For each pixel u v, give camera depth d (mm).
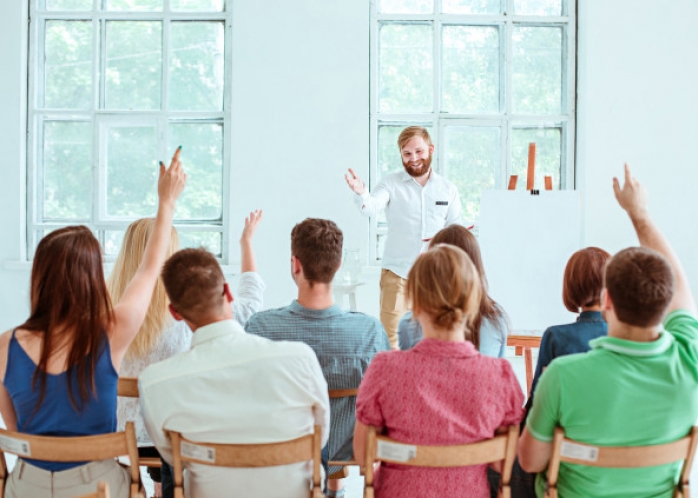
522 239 4199
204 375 1720
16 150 5406
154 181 5547
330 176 5375
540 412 1711
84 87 5539
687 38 5359
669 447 1667
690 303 1922
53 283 1731
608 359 1662
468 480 1724
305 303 2297
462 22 5531
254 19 5328
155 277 1953
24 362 1734
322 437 1895
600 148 5383
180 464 1742
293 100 5352
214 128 5527
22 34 5398
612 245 5402
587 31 5355
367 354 2295
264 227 5375
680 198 5398
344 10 5344
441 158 5570
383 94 5551
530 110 5602
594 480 1724
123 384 2252
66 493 1761
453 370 1684
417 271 1717
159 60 5504
